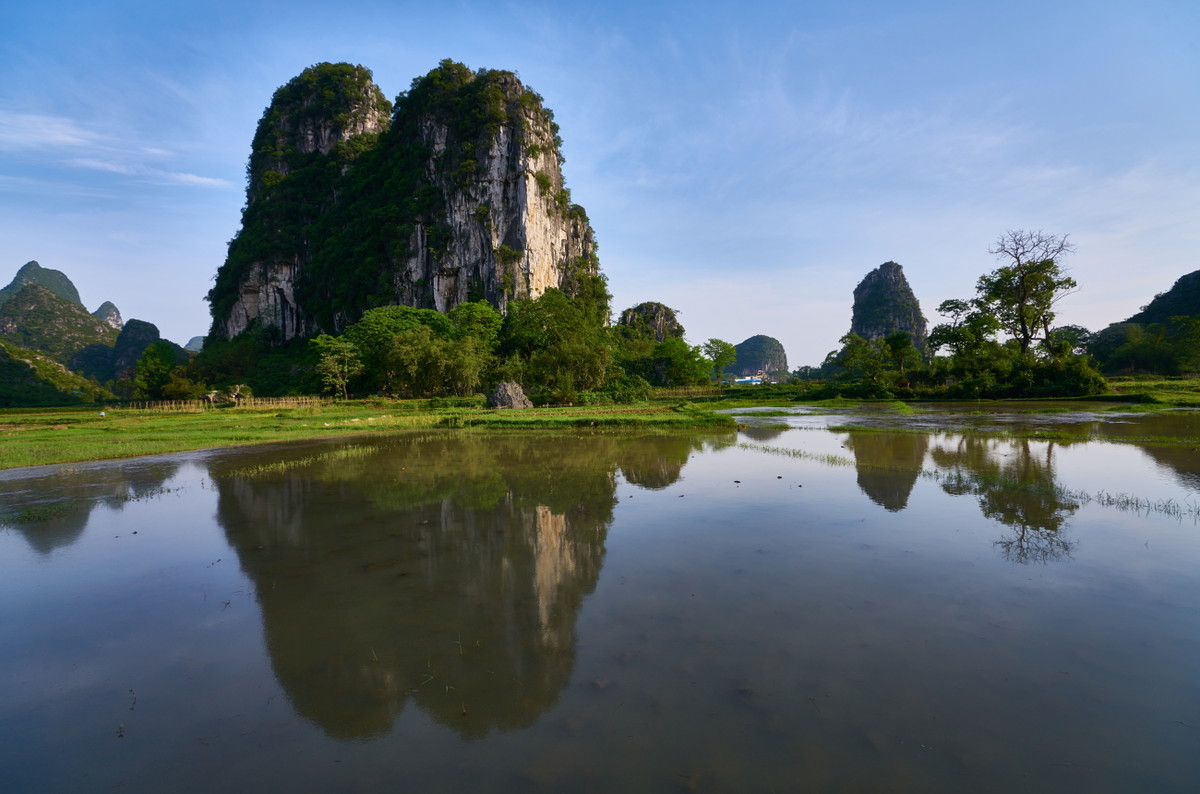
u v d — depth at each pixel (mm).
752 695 4617
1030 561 7602
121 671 5281
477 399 47125
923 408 37750
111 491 13320
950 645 5387
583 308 89688
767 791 3576
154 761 4020
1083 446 18016
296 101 110688
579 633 5816
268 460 17953
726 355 98375
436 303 81750
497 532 9570
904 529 9203
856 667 5027
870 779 3662
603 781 3715
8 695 4898
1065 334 81062
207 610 6637
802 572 7383
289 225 99875
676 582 7145
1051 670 4918
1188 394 39094
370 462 17344
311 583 7418
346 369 58594
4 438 24719
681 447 19875
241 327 97188
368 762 3971
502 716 4453
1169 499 10852
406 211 84250
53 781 3832
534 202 85312
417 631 5961
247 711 4617
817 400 51094
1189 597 6359
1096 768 3742
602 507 11180
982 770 3734
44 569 8086
